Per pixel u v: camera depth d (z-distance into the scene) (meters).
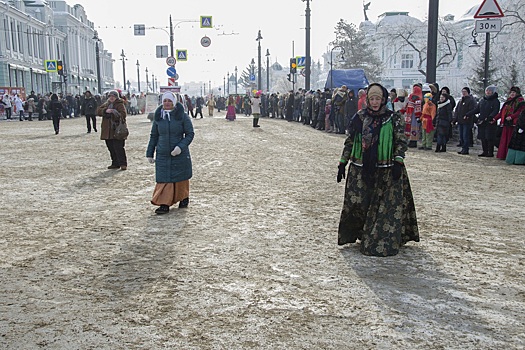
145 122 32.84
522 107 12.61
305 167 12.24
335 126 22.25
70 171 11.85
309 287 4.68
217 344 3.62
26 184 10.16
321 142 18.34
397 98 16.69
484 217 7.26
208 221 7.11
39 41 67.94
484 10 13.11
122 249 5.87
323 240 6.17
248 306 4.27
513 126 12.89
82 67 89.56
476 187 9.50
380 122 5.48
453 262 5.36
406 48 69.69
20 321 4.02
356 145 5.65
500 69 41.00
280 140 19.12
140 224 7.00
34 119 39.28
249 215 7.44
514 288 4.66
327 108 22.77
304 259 5.46
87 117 23.36
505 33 40.88
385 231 5.55
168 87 29.72
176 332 3.81
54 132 24.12
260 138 20.00
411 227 5.81
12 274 5.06
